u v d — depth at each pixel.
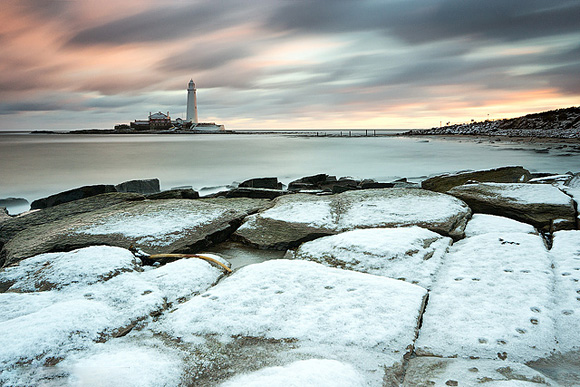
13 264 5.58
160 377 2.84
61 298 4.32
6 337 3.20
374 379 2.80
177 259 6.03
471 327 3.61
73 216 8.88
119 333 3.62
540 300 3.98
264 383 2.62
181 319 3.86
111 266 5.10
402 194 9.38
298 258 5.96
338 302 4.04
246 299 4.16
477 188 9.32
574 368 2.99
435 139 88.94
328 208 8.48
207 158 36.56
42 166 29.11
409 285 4.41
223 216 8.20
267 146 59.06
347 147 56.81
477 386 2.68
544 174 16.89
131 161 33.22
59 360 3.03
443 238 6.26
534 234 6.26
